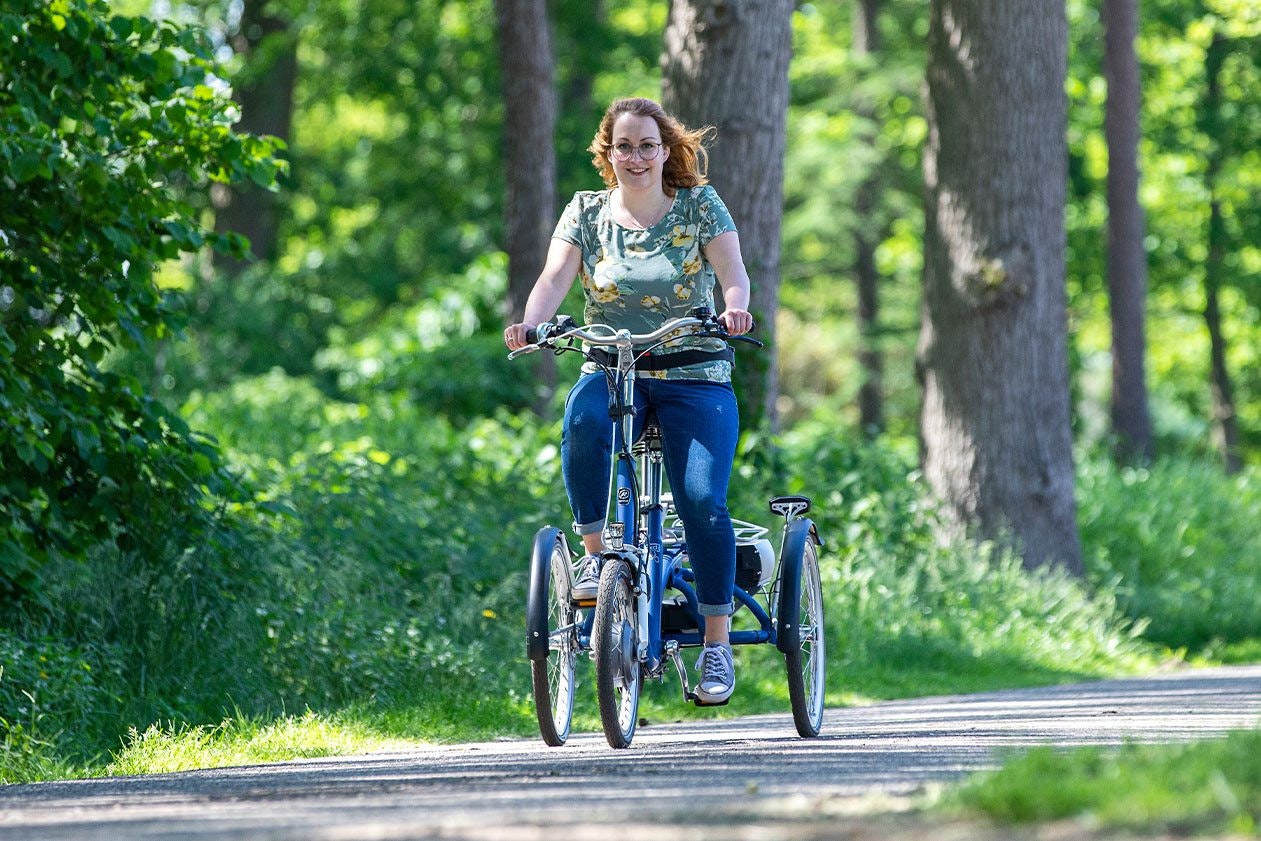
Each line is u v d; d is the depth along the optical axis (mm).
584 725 12508
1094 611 22578
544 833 4789
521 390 34031
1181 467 31812
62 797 7465
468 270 41156
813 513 20609
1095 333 57719
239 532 14688
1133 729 9891
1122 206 34312
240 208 47531
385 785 7168
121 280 13750
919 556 21422
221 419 26500
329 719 12531
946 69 23438
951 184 23422
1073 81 48344
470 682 14148
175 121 13414
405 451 20422
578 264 9055
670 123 8875
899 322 54594
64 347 13898
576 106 46562
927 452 23844
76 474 14094
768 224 19094
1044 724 10602
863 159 49188
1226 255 49719
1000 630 20656
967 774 6738
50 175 12422
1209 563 28156
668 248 8898
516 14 30031
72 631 13594
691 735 10562
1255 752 5184
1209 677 17938
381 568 16266
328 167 53000
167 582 13828
